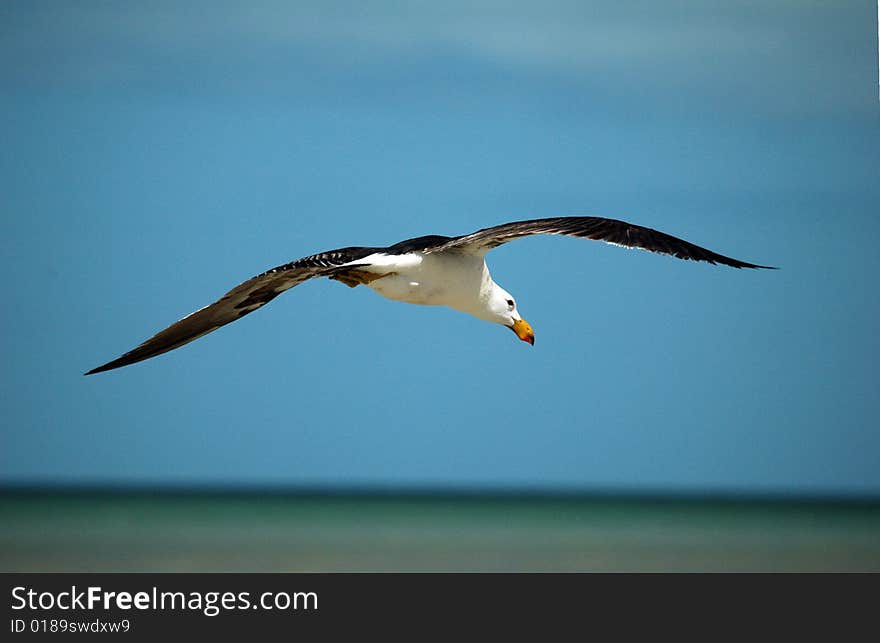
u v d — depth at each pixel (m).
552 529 56.44
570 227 12.86
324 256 13.50
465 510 70.75
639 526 58.41
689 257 12.77
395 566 38.12
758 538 51.03
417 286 13.92
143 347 13.17
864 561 40.91
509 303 14.62
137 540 46.09
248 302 13.29
